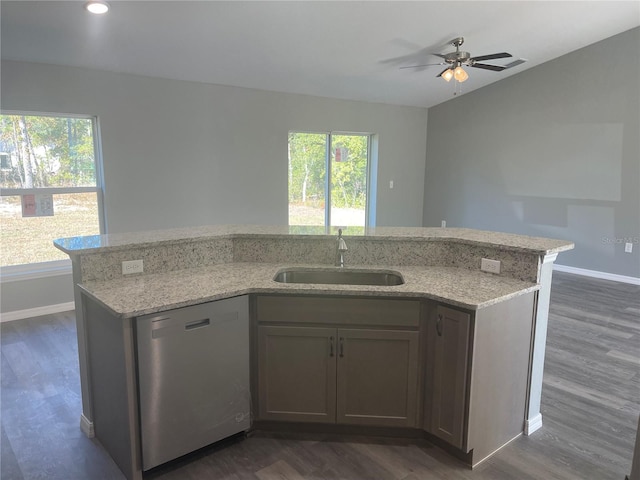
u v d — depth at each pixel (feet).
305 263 9.11
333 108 21.79
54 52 12.92
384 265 8.98
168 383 6.63
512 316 7.27
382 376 7.54
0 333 12.61
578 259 20.43
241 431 7.68
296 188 21.95
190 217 17.71
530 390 7.91
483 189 23.76
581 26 16.85
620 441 7.84
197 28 12.64
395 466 7.14
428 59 17.51
